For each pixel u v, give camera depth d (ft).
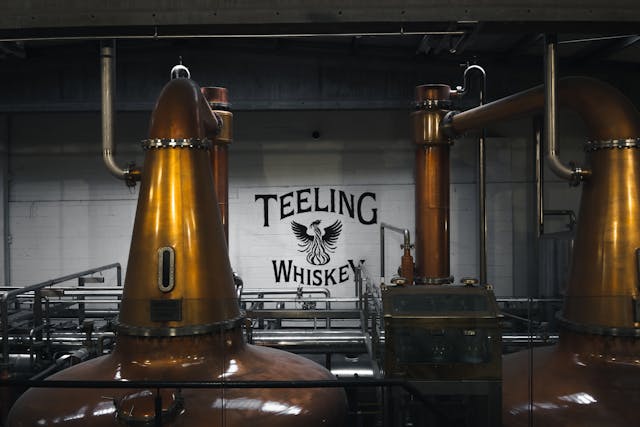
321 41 26.23
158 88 27.20
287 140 29.60
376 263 29.50
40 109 27.27
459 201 29.14
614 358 13.30
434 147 22.74
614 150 14.48
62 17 14.02
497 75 27.14
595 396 12.59
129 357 13.11
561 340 14.32
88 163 29.71
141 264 13.44
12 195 29.71
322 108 27.25
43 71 27.30
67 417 11.88
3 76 27.30
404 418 12.22
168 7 14.05
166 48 26.68
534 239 28.60
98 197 29.66
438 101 22.43
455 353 12.28
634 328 13.30
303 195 29.58
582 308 13.97
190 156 14.02
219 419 11.91
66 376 13.10
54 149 29.73
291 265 29.50
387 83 27.32
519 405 12.33
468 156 29.12
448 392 12.19
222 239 14.40
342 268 29.53
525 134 29.32
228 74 27.14
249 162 29.60
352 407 14.51
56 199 29.68
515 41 24.54
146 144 14.08
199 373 12.73
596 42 23.70
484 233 22.93
